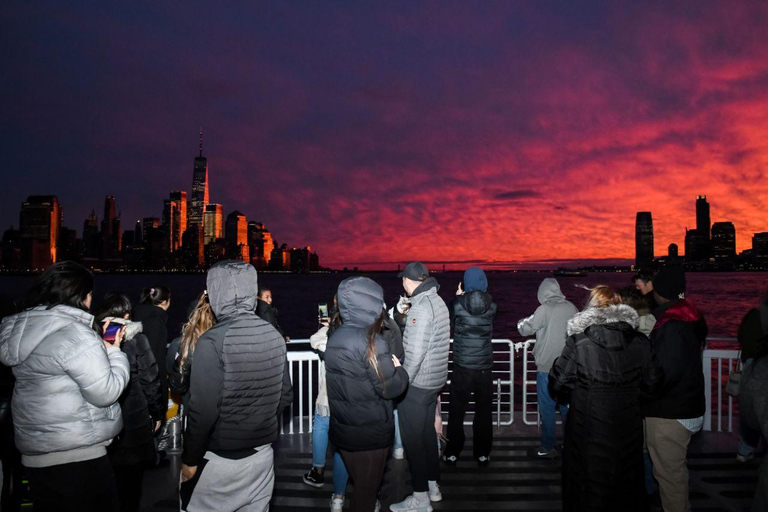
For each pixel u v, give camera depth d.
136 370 3.57
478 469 4.77
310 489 4.37
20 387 2.44
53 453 2.44
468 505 4.06
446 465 4.87
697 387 3.45
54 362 2.38
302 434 5.85
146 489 4.32
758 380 2.47
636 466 3.07
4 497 3.01
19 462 3.09
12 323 2.46
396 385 2.96
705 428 5.82
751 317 4.18
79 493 2.49
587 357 3.10
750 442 4.75
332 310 3.79
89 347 2.45
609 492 3.01
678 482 3.46
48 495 2.46
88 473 2.52
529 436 5.73
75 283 2.60
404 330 4.10
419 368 3.79
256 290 2.68
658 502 4.05
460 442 4.81
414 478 3.84
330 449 5.35
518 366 16.92
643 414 3.53
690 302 3.57
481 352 4.75
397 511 3.82
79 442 2.45
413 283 4.17
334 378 3.00
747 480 4.48
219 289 2.56
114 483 2.69
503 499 4.16
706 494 4.21
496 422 6.31
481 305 4.69
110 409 2.62
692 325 3.49
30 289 2.57
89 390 2.41
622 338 3.08
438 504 4.07
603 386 3.06
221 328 2.47
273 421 2.62
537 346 4.97
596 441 3.04
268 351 2.59
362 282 3.04
